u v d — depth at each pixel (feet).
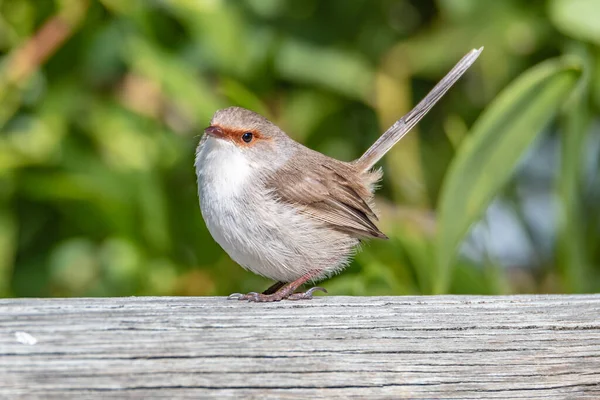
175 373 24.09
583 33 38.24
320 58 41.11
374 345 25.00
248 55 40.09
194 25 39.01
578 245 38.32
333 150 42.91
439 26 42.68
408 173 42.11
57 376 23.71
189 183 40.50
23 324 24.08
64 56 40.65
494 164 34.42
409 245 38.47
